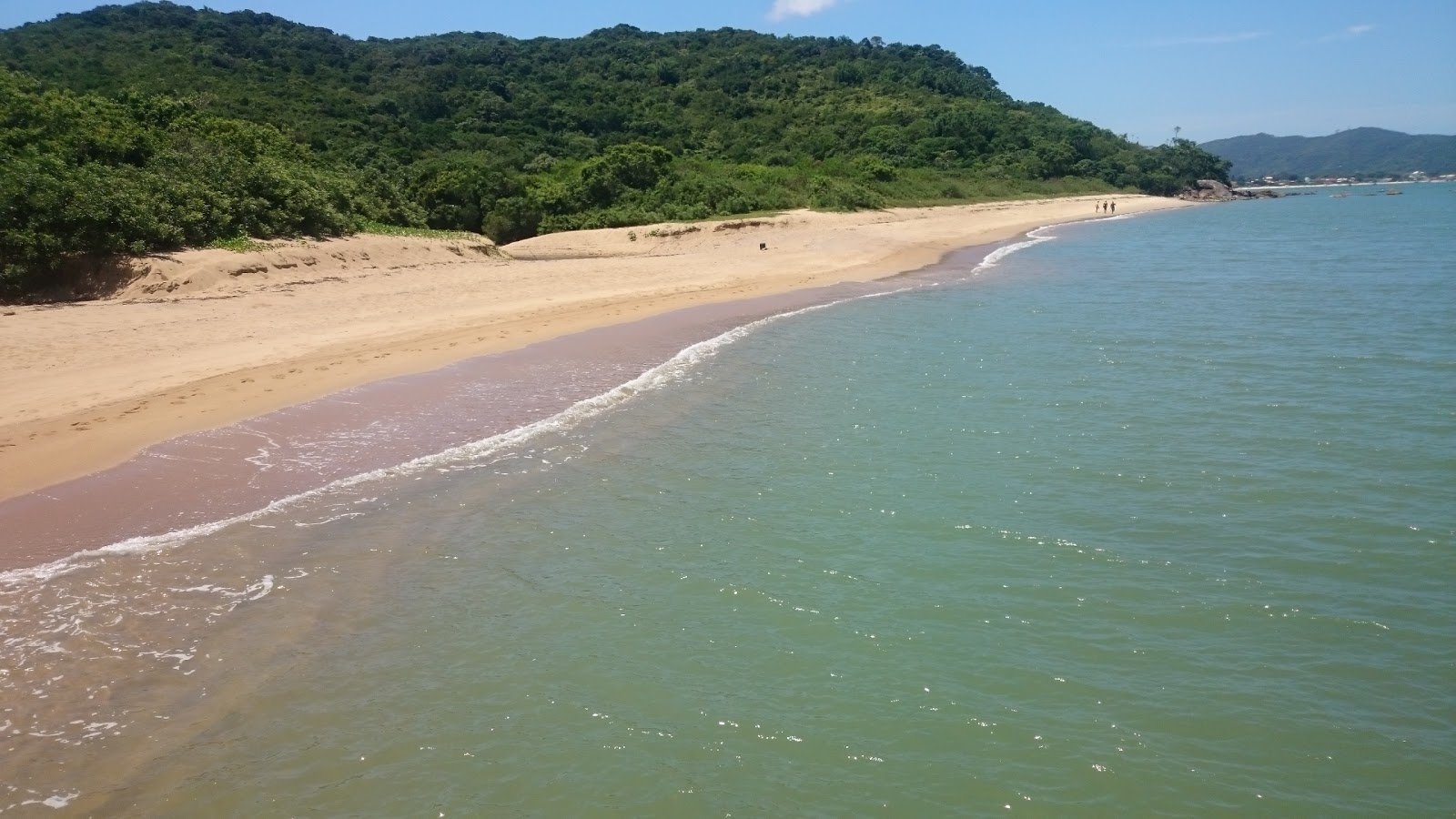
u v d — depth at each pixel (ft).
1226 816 18.37
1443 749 20.22
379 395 47.44
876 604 26.43
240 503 33.35
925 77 347.56
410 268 98.68
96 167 81.76
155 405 44.52
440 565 29.01
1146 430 41.68
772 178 195.52
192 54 227.20
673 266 108.78
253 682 22.75
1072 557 29.12
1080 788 19.11
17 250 71.20
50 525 31.04
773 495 34.73
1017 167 280.72
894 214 183.32
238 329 62.64
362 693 22.34
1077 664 23.35
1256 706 21.71
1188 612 25.79
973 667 23.29
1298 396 46.47
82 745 20.30
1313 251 124.98
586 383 51.49
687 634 24.98
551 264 108.99
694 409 46.60
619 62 328.90
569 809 18.53
